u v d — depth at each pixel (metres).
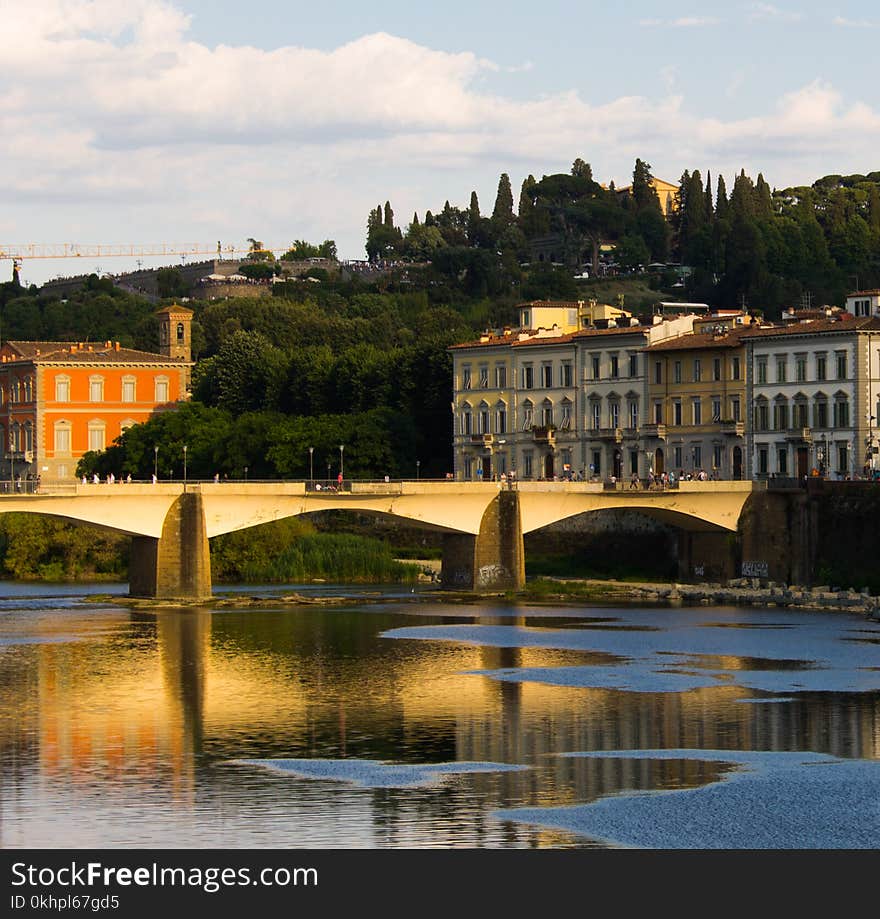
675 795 128.38
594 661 192.25
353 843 116.69
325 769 135.88
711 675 181.62
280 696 168.00
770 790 130.00
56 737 147.50
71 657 193.12
